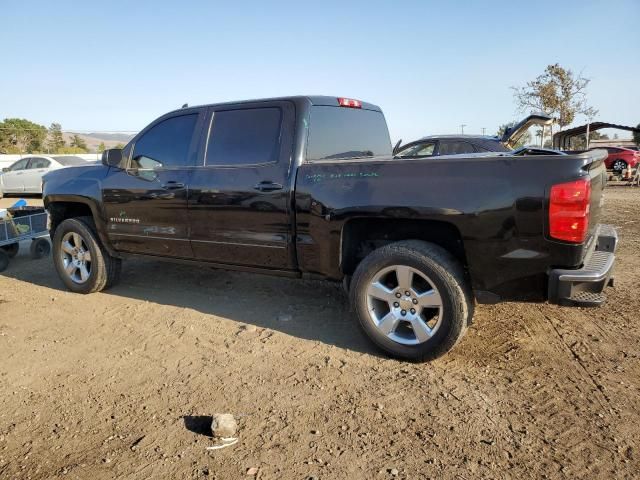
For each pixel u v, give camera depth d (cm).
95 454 283
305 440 291
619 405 318
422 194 355
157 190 490
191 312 504
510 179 333
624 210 1157
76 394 350
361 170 381
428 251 361
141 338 444
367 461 271
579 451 275
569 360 379
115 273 574
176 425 309
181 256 495
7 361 405
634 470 259
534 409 316
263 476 262
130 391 352
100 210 536
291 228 415
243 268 461
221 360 395
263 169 429
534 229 329
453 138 991
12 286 616
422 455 275
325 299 532
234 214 443
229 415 300
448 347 362
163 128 504
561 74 2741
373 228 408
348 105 490
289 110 430
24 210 776
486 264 347
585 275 323
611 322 448
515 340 416
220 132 463
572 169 319
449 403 324
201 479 261
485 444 283
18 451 289
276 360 392
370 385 350
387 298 380
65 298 562
